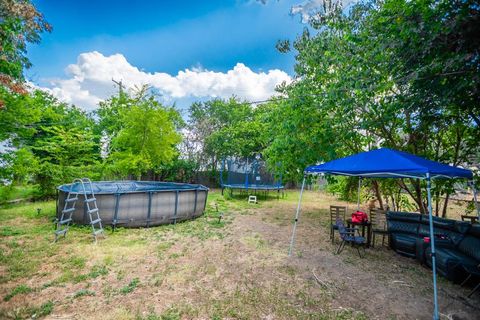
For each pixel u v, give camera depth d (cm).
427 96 504
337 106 755
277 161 937
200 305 337
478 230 478
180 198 825
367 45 609
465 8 378
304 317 316
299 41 895
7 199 1028
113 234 659
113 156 1204
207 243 616
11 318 294
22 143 1029
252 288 391
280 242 645
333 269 477
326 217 1004
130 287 379
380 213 729
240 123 1952
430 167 421
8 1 568
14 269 429
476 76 399
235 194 1716
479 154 723
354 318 317
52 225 706
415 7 445
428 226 604
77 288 373
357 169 475
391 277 448
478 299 375
